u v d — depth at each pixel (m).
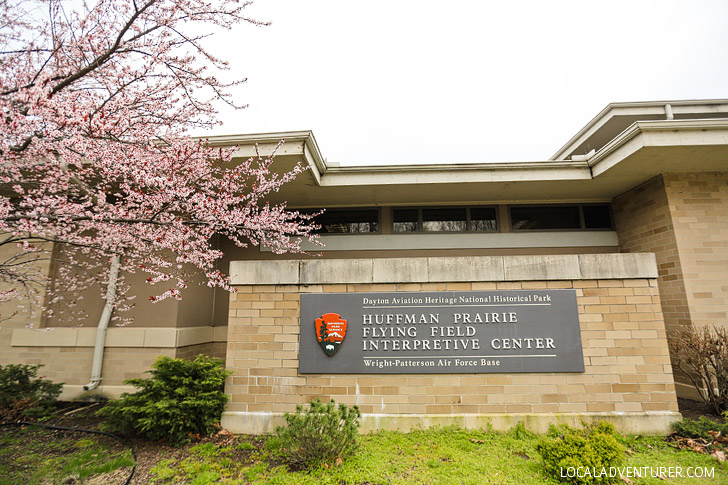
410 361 5.43
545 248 9.10
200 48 4.96
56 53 4.55
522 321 5.46
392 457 4.46
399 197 9.10
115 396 7.50
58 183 4.95
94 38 4.56
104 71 4.75
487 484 3.83
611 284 5.52
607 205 9.33
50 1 4.36
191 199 5.16
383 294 5.63
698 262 7.29
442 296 5.59
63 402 7.49
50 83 4.16
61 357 7.86
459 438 4.91
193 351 8.23
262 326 5.67
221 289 9.15
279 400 5.45
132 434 5.40
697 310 7.08
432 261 5.70
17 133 4.11
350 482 3.92
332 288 5.71
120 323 7.87
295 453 4.32
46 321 8.05
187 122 5.35
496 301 5.53
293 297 5.73
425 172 8.12
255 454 4.69
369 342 5.51
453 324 5.50
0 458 4.75
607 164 7.47
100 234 5.17
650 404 5.20
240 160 6.84
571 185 8.33
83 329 7.90
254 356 5.59
